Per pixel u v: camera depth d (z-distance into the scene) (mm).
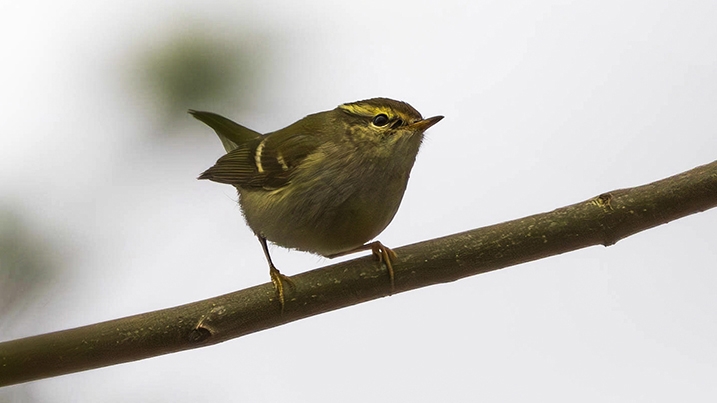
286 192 3672
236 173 3684
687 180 3631
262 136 3697
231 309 3637
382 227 3678
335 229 3672
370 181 3666
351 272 3643
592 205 3637
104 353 3629
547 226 3637
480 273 3645
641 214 3633
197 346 3635
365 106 3670
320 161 3670
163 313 3633
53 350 3625
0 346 3623
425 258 3643
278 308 3641
